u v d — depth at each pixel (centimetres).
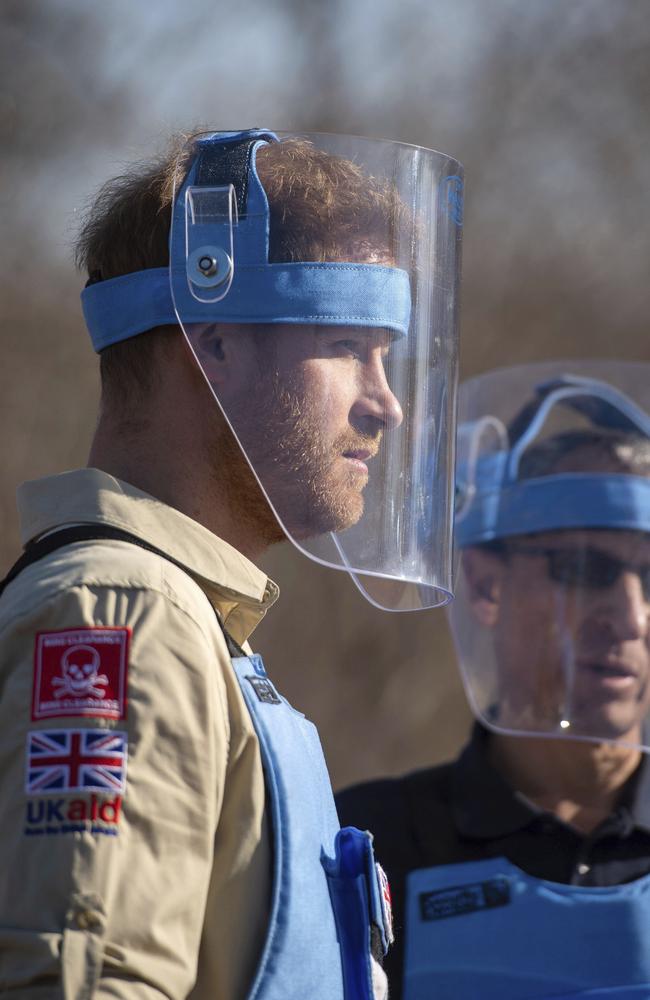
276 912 308
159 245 371
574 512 586
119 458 365
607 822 571
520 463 610
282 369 358
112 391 374
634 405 620
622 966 541
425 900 566
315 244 367
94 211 405
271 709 330
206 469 361
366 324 368
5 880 288
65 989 273
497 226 2186
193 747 301
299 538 359
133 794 291
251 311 358
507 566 599
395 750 1816
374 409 372
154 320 364
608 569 585
